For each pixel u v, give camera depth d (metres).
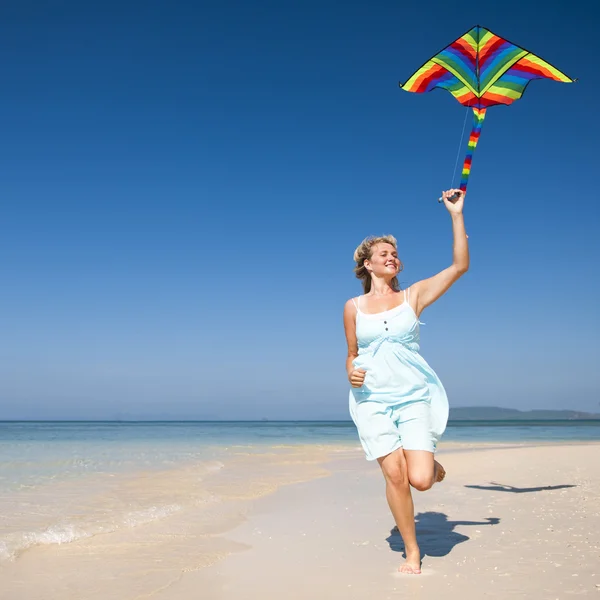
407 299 3.97
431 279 4.02
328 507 6.66
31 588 3.68
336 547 4.57
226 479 9.29
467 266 3.92
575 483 7.65
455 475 9.23
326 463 12.41
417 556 3.78
